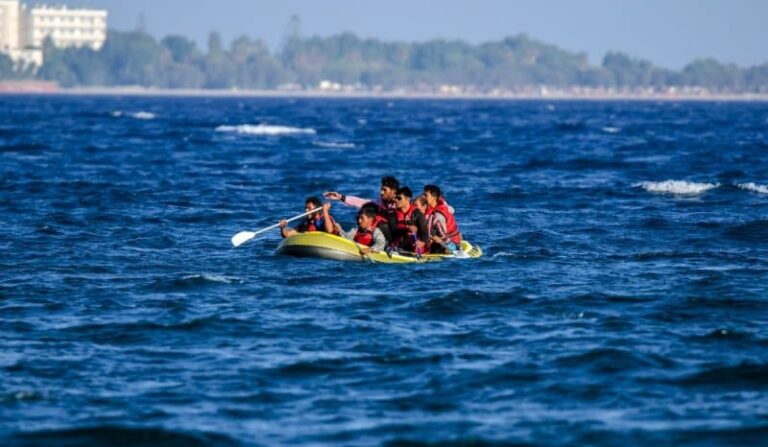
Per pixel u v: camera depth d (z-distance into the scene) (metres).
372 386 43.38
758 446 37.00
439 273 66.56
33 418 39.25
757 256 76.44
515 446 36.94
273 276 65.44
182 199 113.38
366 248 69.88
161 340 50.09
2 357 46.81
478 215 101.12
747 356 47.56
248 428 38.53
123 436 37.59
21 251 75.56
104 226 89.94
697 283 64.25
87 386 43.06
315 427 38.66
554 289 61.84
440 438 37.59
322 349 48.53
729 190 124.25
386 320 54.09
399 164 171.38
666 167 166.00
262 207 108.44
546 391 42.75
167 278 64.31
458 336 50.91
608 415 40.00
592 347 48.72
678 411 40.44
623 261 73.44
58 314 55.09
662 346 49.25
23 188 121.06
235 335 51.00
